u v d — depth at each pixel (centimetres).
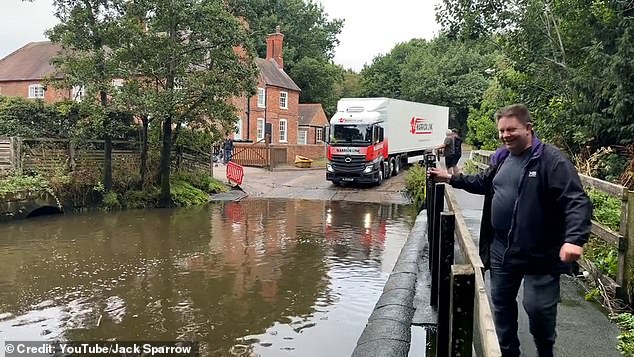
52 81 1695
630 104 1003
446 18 1535
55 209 1638
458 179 404
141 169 1877
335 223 1517
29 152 1634
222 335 672
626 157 1016
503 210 347
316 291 856
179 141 2050
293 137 4438
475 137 3080
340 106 2419
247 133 3828
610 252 578
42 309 766
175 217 1614
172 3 1680
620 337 423
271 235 1329
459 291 290
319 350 627
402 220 1579
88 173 1727
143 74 1742
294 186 2392
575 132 1217
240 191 2244
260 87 3962
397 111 2620
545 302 338
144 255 1101
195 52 1767
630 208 502
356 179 2295
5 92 3797
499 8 1440
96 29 1662
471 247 337
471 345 291
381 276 947
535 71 1402
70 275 947
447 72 5178
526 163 337
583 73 1154
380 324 569
